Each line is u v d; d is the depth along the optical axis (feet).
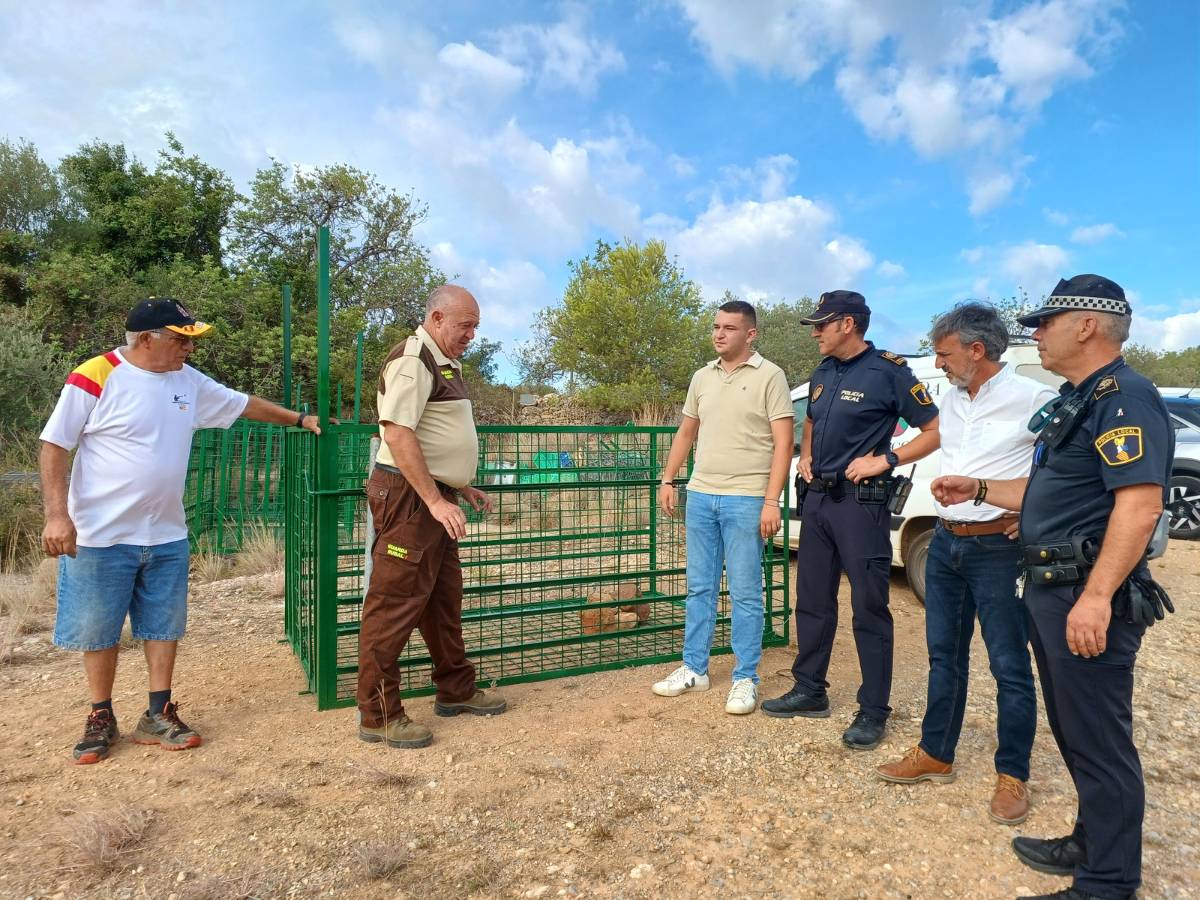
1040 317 7.69
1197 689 13.67
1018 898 7.61
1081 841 8.00
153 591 10.87
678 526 18.49
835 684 13.83
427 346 10.80
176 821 8.89
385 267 76.84
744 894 7.73
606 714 12.34
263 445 29.96
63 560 10.40
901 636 16.96
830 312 11.69
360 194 76.23
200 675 13.96
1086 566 7.27
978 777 10.28
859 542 11.27
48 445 9.85
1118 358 7.48
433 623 11.88
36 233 64.95
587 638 14.60
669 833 8.84
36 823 8.82
